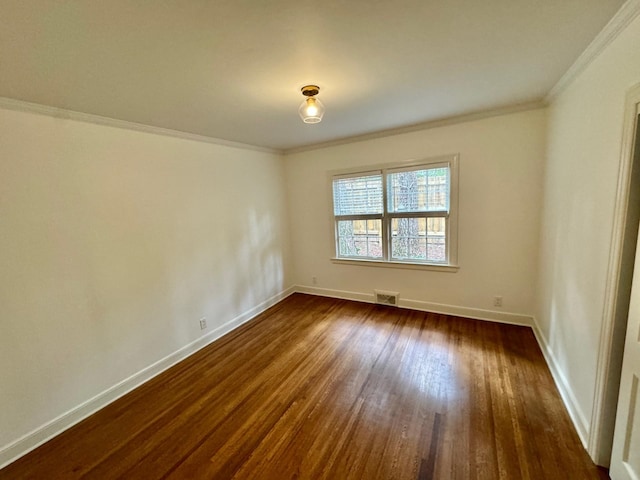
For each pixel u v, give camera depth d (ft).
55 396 6.66
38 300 6.39
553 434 5.80
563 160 7.16
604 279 4.99
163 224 9.04
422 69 6.01
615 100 4.70
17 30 3.85
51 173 6.57
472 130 10.02
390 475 5.15
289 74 5.90
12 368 6.02
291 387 7.75
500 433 5.89
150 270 8.69
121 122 7.82
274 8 3.84
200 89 6.33
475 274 10.84
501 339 9.49
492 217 10.20
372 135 11.72
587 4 4.08
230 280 11.48
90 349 7.30
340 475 5.21
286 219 14.69
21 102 6.04
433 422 6.27
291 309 13.21
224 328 11.22
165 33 4.23
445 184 10.90
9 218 5.97
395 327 10.81
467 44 5.09
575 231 6.34
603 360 4.94
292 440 6.04
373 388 7.50
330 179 13.33
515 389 7.15
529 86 7.39
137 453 5.97
